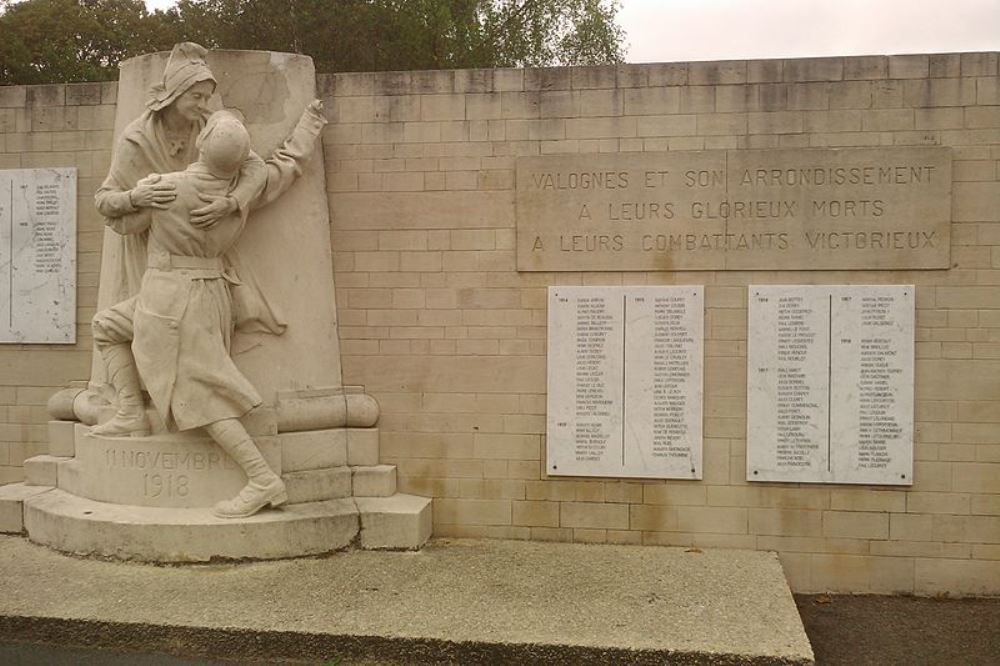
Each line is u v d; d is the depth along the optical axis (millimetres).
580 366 6535
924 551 6242
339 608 5125
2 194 7281
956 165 6156
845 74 6254
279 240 6484
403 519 6230
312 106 6484
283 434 6418
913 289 6188
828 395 6277
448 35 17078
